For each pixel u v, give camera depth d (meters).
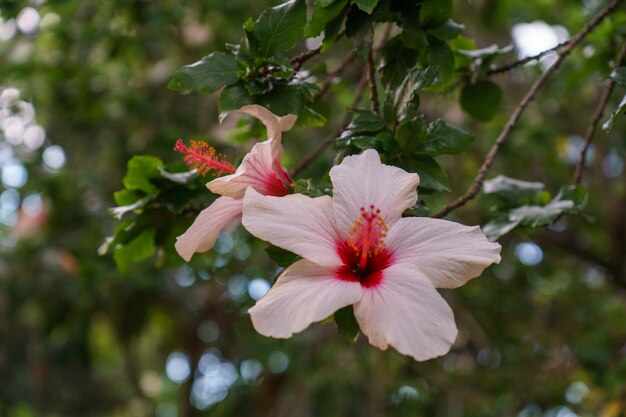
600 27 3.79
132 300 6.45
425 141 2.50
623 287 5.78
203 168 2.67
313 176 4.79
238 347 7.05
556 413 6.07
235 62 2.62
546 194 3.13
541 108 6.42
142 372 9.40
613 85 3.07
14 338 8.18
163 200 2.97
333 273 2.11
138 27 5.52
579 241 6.52
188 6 5.61
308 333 6.08
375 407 5.80
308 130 5.86
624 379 5.21
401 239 2.18
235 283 6.71
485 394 6.12
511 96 6.18
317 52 2.78
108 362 9.17
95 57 5.85
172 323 7.25
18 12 4.05
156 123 6.17
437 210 5.15
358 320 2.01
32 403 8.52
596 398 5.80
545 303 6.45
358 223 2.16
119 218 2.95
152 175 3.00
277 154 2.49
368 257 2.15
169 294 6.65
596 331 5.98
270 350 6.19
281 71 2.60
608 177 7.06
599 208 6.38
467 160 6.17
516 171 6.50
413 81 2.44
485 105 3.41
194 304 6.78
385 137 2.44
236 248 5.85
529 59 3.23
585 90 6.07
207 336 7.46
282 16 2.59
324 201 2.20
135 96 5.85
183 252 2.38
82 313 6.48
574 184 3.12
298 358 6.16
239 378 6.80
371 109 2.71
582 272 6.79
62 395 8.95
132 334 6.54
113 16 5.39
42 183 5.93
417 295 2.02
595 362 5.69
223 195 2.38
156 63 6.31
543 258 6.45
